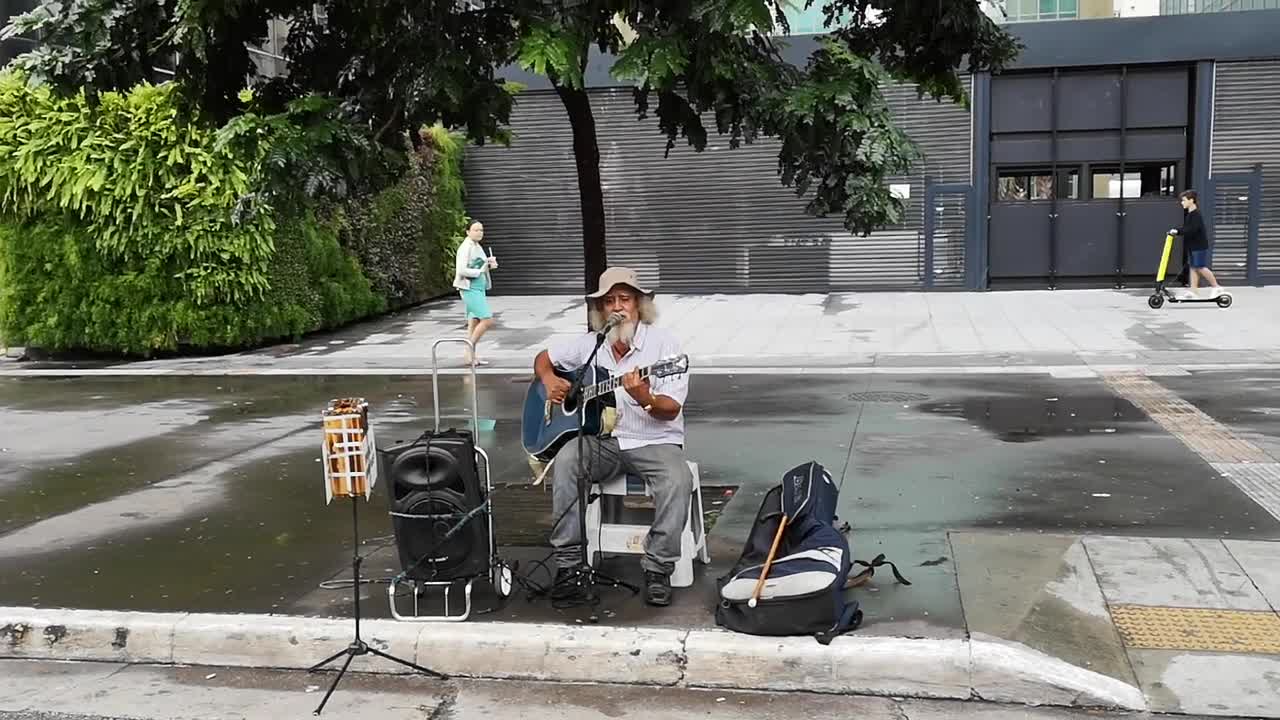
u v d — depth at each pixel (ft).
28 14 18.37
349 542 20.66
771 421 31.40
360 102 18.86
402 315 64.18
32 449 30.17
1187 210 54.08
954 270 65.62
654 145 68.23
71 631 16.42
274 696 14.90
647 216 69.05
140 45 18.62
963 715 13.83
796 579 14.96
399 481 16.06
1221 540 19.03
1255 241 62.64
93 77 18.63
